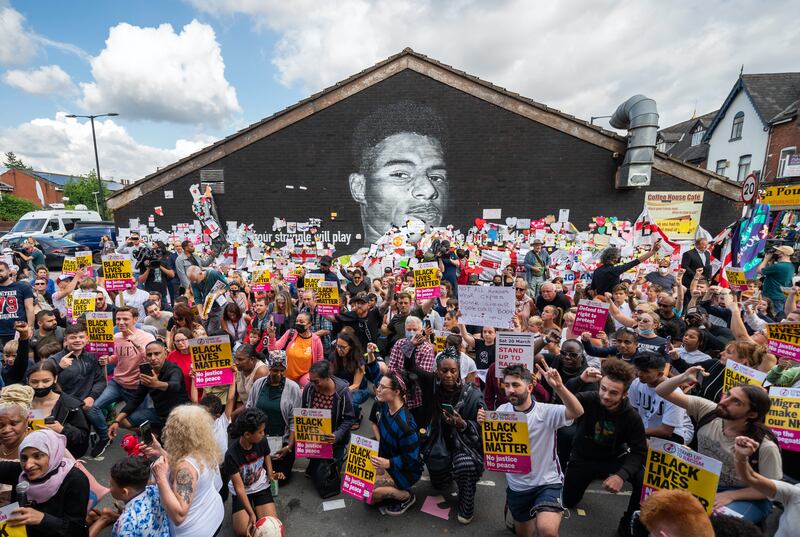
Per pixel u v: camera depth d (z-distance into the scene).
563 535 3.40
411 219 11.63
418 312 6.40
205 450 2.73
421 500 3.91
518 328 5.36
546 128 11.13
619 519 3.61
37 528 2.48
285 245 11.84
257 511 3.40
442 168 11.51
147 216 11.73
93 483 3.12
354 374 5.25
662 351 4.52
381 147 11.56
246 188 11.73
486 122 11.30
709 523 1.62
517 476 3.20
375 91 11.45
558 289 6.44
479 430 3.70
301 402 4.24
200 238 11.70
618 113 11.30
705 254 9.00
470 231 11.56
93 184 56.53
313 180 11.70
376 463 3.53
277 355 4.12
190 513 2.61
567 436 3.99
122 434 5.05
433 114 11.40
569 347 4.24
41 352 4.88
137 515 2.49
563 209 11.22
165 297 8.73
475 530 3.50
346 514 3.71
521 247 11.42
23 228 20.52
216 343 4.39
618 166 10.95
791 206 11.61
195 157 11.59
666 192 10.80
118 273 7.11
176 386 4.39
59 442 2.64
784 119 24.83
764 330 4.52
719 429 3.08
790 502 2.48
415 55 11.27
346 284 9.17
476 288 5.16
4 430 2.89
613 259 6.38
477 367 5.23
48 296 8.76
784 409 3.29
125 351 4.95
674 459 2.81
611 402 3.11
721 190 10.60
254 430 3.19
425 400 3.92
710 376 4.09
